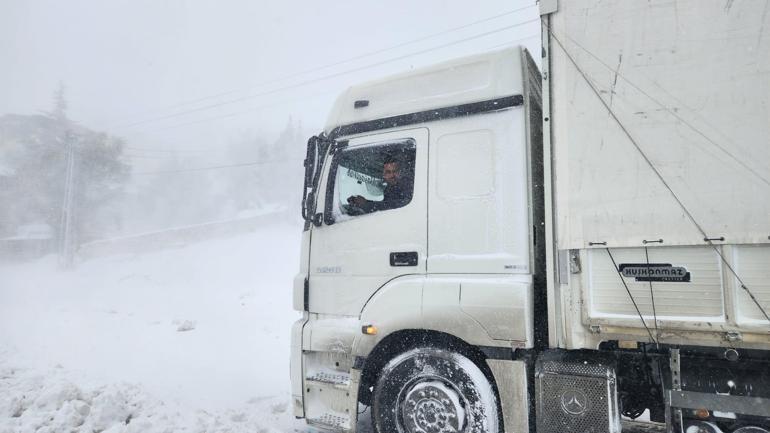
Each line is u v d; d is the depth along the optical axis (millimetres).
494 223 3297
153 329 10250
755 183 2453
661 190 2666
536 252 3260
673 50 2699
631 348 2895
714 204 2529
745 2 2547
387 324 3498
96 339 9086
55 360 7016
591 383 2887
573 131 2943
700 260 2566
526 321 3059
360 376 3617
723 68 2572
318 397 3857
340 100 4195
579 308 2863
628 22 2832
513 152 3314
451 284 3324
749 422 2615
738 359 2668
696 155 2596
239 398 5430
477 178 3406
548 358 3072
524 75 3465
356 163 3951
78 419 3949
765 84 2475
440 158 3561
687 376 2736
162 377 6305
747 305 2430
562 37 3027
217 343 8742
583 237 2857
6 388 4613
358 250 3783
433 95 3699
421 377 3451
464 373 3281
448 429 3297
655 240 2652
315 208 4086
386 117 3852
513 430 3098
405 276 3545
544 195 3195
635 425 3746
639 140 2750
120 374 6344
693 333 2568
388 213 3697
